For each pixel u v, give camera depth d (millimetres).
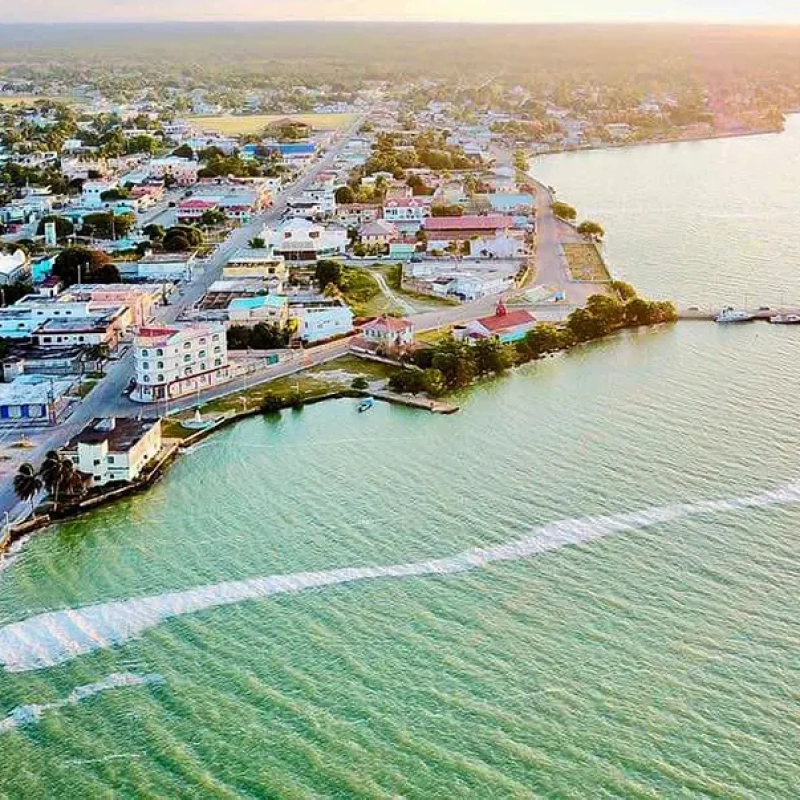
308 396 186250
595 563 128125
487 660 111562
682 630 114938
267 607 122312
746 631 114438
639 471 151500
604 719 102875
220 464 161000
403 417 177625
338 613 120562
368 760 99438
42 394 180500
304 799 95562
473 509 142500
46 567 133250
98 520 145250
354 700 106875
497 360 197750
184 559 133750
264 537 138125
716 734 100625
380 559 131375
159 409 181750
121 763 100250
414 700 106438
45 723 105375
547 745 100125
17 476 149500
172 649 115688
